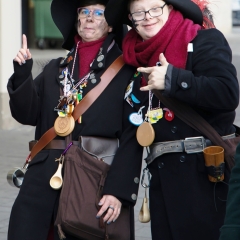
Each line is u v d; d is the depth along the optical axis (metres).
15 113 4.70
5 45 10.96
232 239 2.82
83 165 4.42
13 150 9.97
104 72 4.61
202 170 4.18
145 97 4.42
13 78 4.62
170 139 4.23
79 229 4.30
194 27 4.27
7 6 10.88
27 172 4.62
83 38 4.75
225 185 4.21
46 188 4.48
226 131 4.28
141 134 4.29
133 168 4.43
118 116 4.56
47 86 4.71
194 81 4.00
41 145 4.59
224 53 4.18
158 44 4.25
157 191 4.36
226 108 4.09
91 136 4.51
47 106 4.64
